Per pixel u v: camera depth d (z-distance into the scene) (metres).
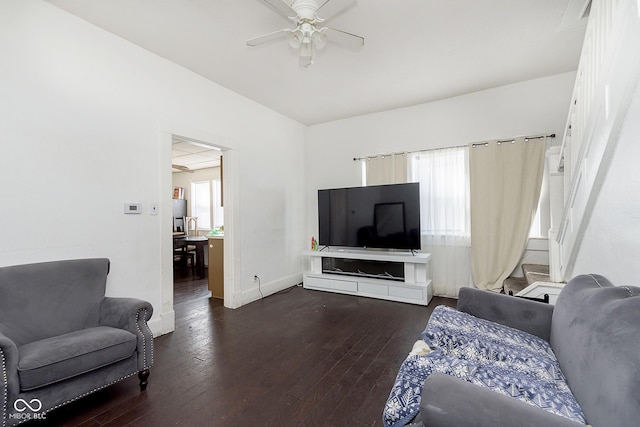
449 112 4.01
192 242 5.58
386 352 2.46
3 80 1.97
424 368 1.20
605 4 1.67
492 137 3.75
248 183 3.95
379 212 4.14
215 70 3.20
